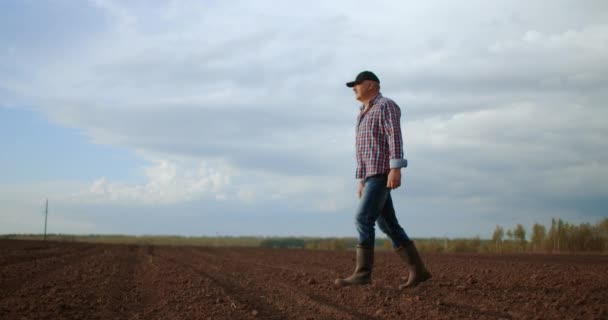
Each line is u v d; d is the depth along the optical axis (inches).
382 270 317.1
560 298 183.6
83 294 209.9
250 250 657.6
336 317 161.5
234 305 183.2
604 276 244.4
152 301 197.5
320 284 241.1
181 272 308.2
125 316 165.0
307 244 936.9
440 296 198.1
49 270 312.7
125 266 355.3
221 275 293.4
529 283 225.3
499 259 413.7
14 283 243.3
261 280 265.4
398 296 197.8
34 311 168.2
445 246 689.0
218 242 1387.8
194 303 190.2
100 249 602.2
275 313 170.2
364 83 219.8
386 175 215.2
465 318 153.7
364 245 224.7
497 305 174.1
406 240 220.4
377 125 214.4
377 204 216.4
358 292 210.2
